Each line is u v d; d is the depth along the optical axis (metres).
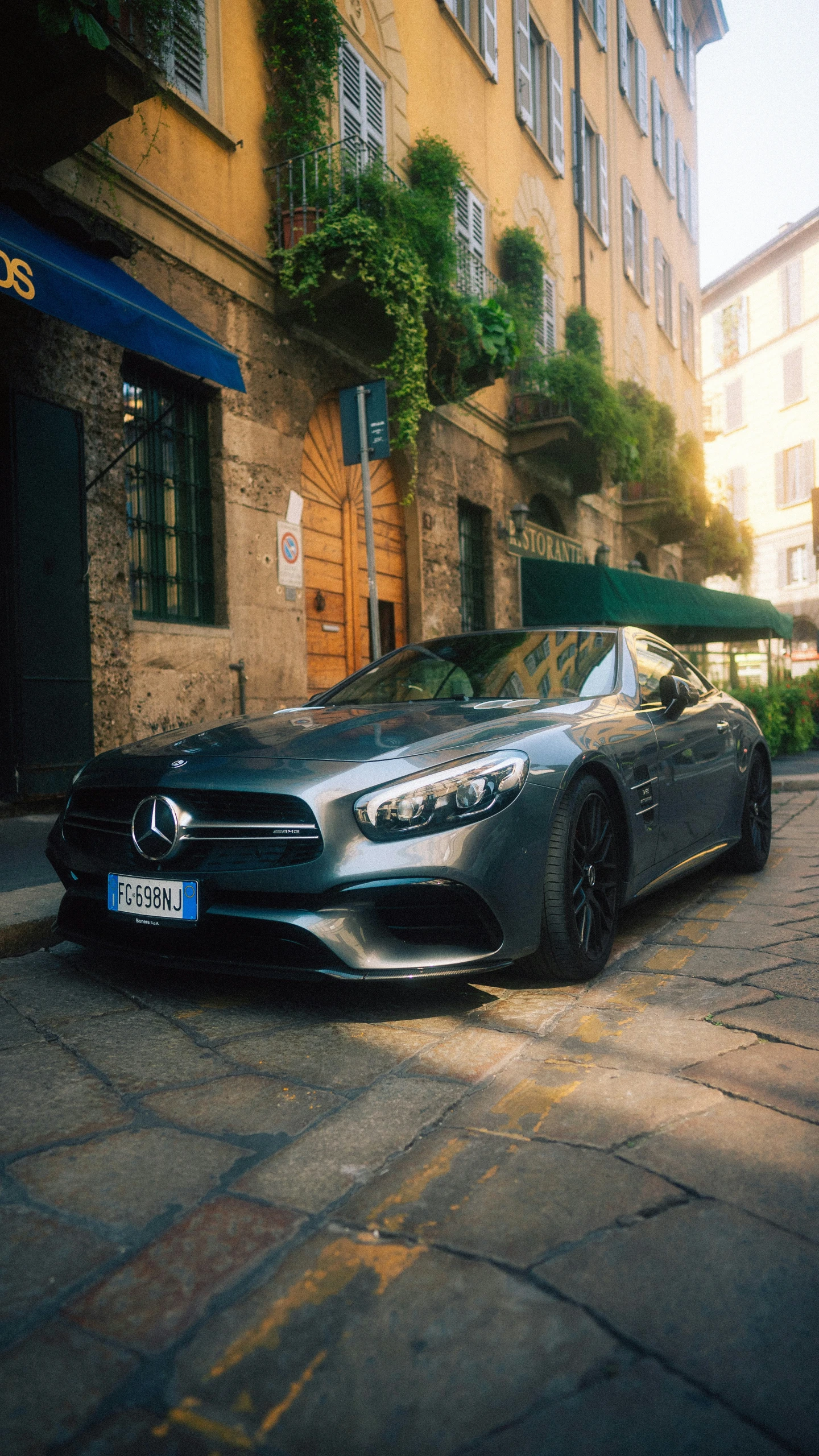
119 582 6.30
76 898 2.93
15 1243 1.50
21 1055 2.31
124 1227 1.54
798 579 32.34
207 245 7.17
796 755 13.31
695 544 21.86
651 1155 1.74
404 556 10.26
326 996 2.75
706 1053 2.25
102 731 6.16
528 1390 1.16
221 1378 1.19
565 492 14.45
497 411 12.28
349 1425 1.11
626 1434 1.09
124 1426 1.12
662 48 20.73
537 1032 2.43
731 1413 1.12
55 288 4.66
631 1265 1.41
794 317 31.81
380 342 8.82
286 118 7.98
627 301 17.91
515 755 2.67
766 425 33.25
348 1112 1.96
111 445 6.26
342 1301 1.34
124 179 6.38
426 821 2.46
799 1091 2.02
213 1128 1.90
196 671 6.96
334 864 2.42
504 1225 1.52
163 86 6.45
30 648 5.61
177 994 2.78
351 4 9.02
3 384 5.49
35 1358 1.23
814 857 5.30
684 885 4.54
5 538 5.53
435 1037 2.40
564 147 14.63
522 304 11.93
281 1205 1.60
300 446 8.23
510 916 2.55
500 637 4.15
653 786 3.41
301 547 8.16
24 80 5.27
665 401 20.47
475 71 11.73
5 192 5.05
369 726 2.98
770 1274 1.38
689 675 4.54
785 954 3.17
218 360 5.69
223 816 2.60
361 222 7.51
